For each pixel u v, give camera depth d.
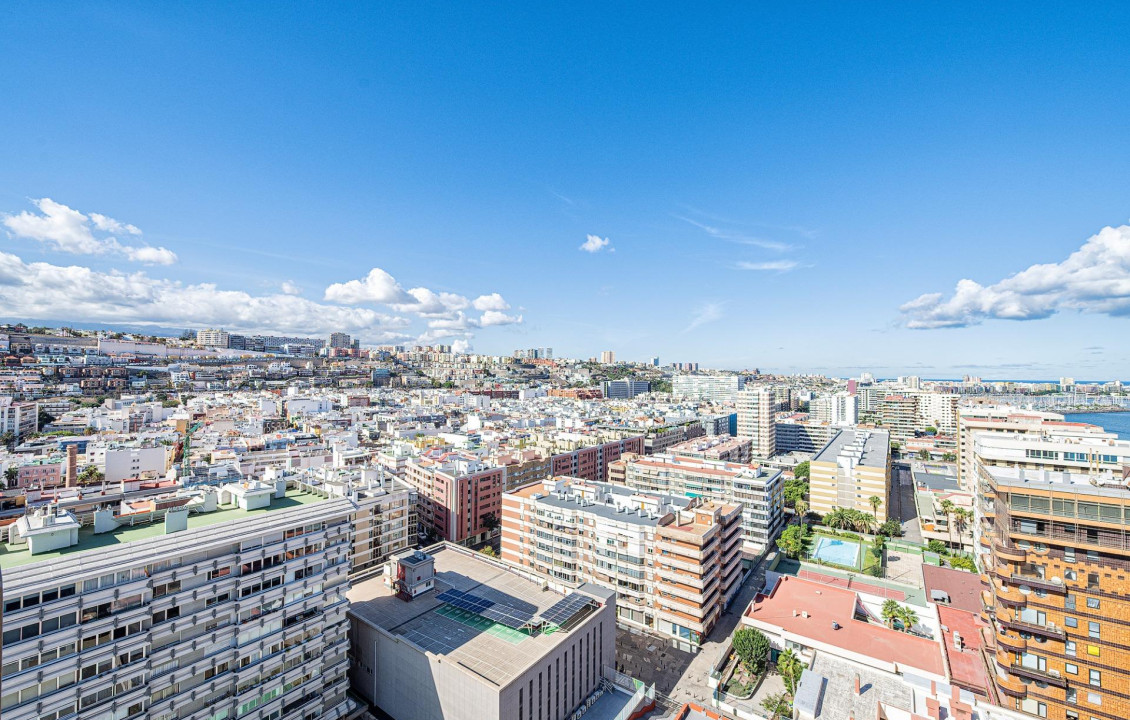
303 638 84.81
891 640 112.12
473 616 102.38
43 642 59.41
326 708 88.19
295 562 83.44
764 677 113.94
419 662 90.06
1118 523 82.81
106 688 64.00
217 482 162.75
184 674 70.88
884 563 177.75
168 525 73.12
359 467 191.88
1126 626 80.88
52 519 69.25
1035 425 196.62
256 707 78.56
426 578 111.81
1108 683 81.81
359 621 100.62
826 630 116.19
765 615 123.00
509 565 125.88
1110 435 181.50
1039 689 87.06
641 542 131.62
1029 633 88.25
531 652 91.00
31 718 58.34
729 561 144.38
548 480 165.00
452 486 188.62
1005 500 92.19
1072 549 85.94
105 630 64.31
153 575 68.31
